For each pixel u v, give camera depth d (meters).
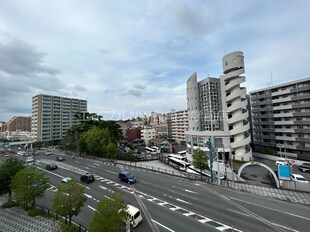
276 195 31.95
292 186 35.41
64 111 137.88
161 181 40.53
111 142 70.06
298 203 28.38
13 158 34.97
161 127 173.38
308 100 67.00
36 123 127.81
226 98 67.12
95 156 73.50
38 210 27.45
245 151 63.66
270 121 79.94
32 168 29.83
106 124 88.94
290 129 72.44
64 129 136.75
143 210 25.89
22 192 26.86
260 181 42.03
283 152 72.31
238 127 63.19
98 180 41.25
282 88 75.19
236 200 29.47
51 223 24.27
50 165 52.44
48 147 118.06
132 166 56.75
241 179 41.75
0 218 26.00
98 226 16.33
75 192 22.27
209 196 31.34
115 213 16.92
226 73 69.06
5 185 30.52
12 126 164.75
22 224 24.17
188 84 77.31
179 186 37.03
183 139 135.12
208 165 45.50
